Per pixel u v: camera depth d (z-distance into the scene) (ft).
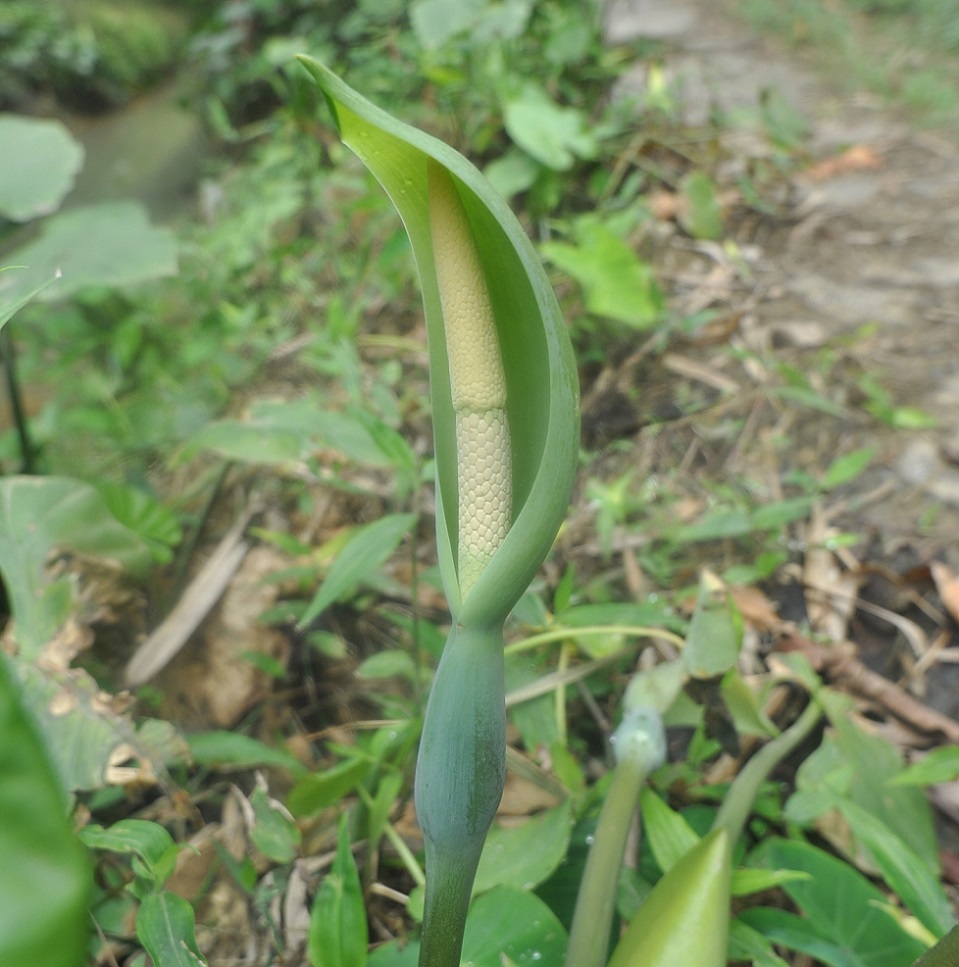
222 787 1.36
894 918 1.10
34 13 6.34
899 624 1.75
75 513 1.33
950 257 2.97
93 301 2.91
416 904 1.09
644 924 0.94
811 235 3.12
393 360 2.41
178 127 5.62
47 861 0.29
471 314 0.77
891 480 2.10
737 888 1.05
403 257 2.60
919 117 4.20
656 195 3.09
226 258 2.97
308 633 1.65
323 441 1.67
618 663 1.58
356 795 1.38
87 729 1.10
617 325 2.47
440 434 0.82
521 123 2.65
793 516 1.71
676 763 1.43
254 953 1.14
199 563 1.80
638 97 3.55
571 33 3.25
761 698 1.44
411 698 1.58
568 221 2.89
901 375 2.44
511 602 0.70
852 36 5.32
